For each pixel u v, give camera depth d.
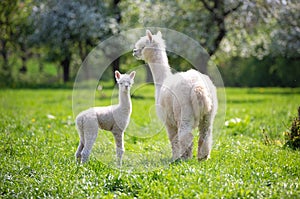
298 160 8.02
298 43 23.56
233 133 11.59
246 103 20.64
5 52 31.84
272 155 8.38
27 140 9.86
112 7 23.14
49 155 8.43
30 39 24.64
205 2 22.20
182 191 5.99
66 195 6.27
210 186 6.17
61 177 6.91
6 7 22.42
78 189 6.42
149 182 6.71
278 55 25.28
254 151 8.75
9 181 6.76
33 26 24.28
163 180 6.67
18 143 9.43
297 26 23.09
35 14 23.22
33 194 6.31
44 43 25.20
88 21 21.77
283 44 23.81
